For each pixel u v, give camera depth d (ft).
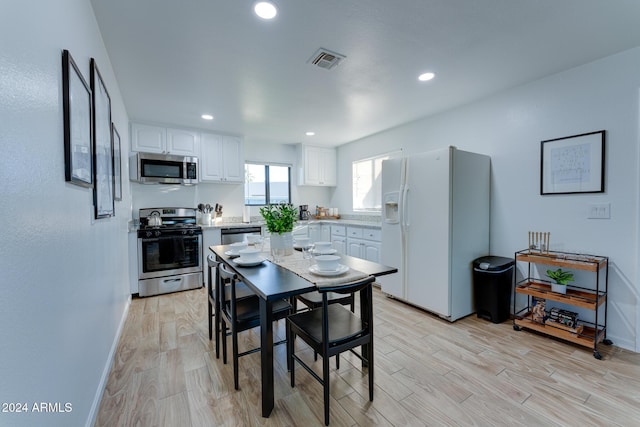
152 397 5.50
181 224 13.28
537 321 8.09
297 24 5.89
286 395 5.60
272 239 6.90
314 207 18.28
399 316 9.45
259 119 12.16
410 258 9.99
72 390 3.86
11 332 2.40
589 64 7.61
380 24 5.92
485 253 9.90
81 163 4.43
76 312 4.11
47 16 3.31
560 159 8.21
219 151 14.14
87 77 5.03
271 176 17.08
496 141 9.66
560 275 7.86
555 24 5.98
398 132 13.33
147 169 12.09
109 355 6.38
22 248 2.61
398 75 8.21
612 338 7.43
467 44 6.70
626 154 7.12
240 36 6.28
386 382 5.96
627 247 7.16
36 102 2.99
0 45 2.30
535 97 8.67
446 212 8.82
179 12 5.48
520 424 4.82
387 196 10.83
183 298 11.37
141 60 7.25
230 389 5.75
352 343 5.07
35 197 2.90
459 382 5.95
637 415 4.99
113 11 5.43
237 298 6.88
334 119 12.23
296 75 8.16
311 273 5.48
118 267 8.20
